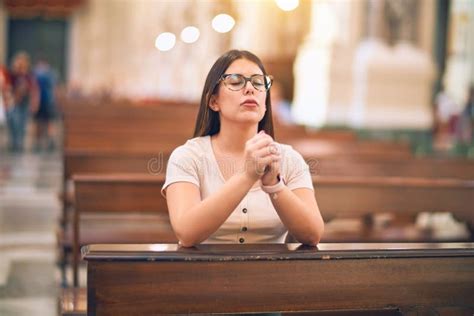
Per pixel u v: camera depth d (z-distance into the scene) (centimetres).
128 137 1038
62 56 2967
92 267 296
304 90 1848
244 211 357
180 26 2725
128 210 596
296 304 311
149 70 2812
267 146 321
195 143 363
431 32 1755
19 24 2936
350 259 314
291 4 1206
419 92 1738
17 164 1716
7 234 920
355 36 1745
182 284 302
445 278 325
